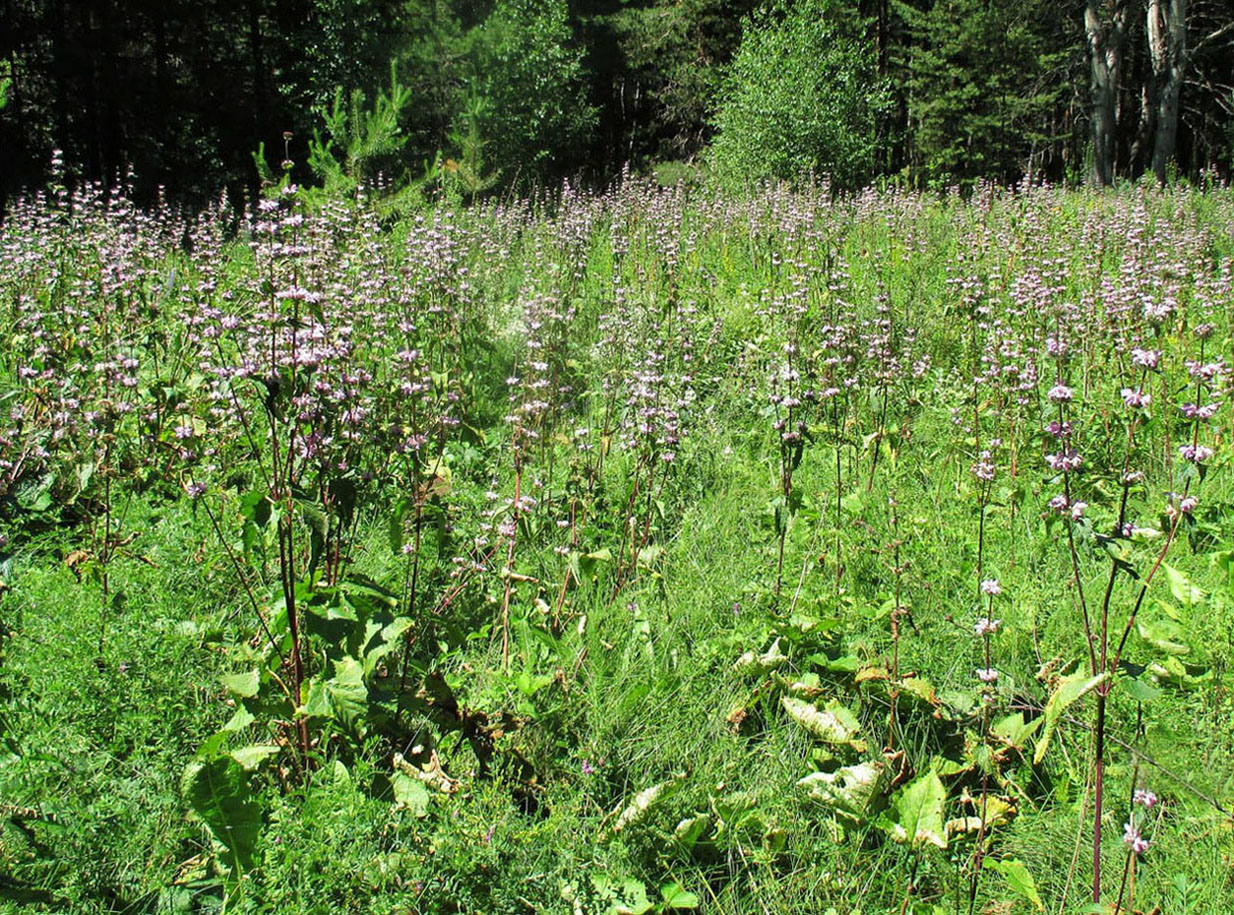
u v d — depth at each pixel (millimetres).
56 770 3166
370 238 7609
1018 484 5344
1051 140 31719
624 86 40156
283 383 3471
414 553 4094
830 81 22547
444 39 23656
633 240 10922
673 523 5148
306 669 3484
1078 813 3240
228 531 4602
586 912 2906
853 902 3004
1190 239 9727
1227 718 3609
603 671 3832
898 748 3547
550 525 4879
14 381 6000
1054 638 4133
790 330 6672
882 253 10227
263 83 26047
